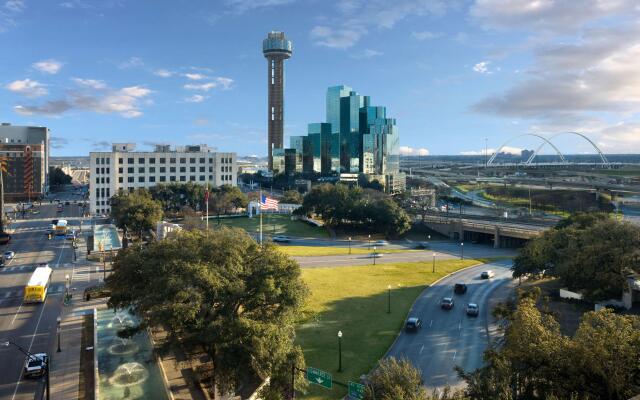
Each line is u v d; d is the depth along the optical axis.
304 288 56.44
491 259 140.00
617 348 37.12
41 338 67.94
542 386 38.50
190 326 49.59
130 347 64.56
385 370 40.12
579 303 83.88
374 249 139.25
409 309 84.12
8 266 115.69
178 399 50.91
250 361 45.78
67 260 123.25
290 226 197.12
